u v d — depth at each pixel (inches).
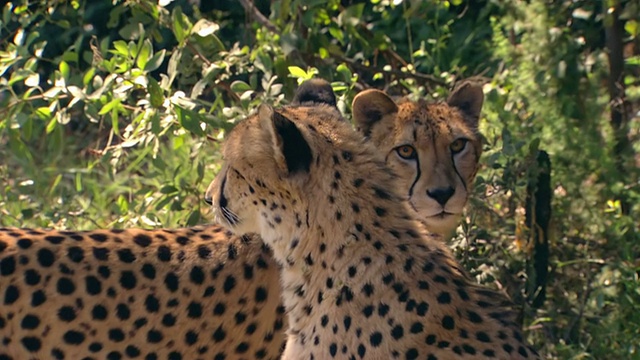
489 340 279.3
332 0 506.0
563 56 459.2
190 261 327.0
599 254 436.1
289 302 303.6
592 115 449.4
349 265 289.0
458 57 559.8
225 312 327.9
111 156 448.8
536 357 283.0
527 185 415.5
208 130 446.0
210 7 598.5
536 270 414.0
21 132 500.1
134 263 322.0
